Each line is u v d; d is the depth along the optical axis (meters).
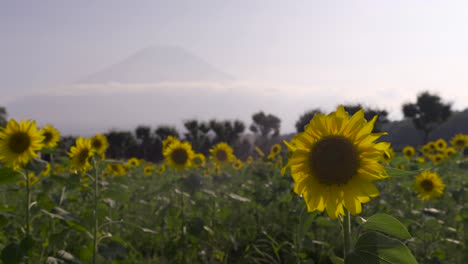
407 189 8.77
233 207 8.62
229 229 7.50
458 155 11.36
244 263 6.52
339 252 6.29
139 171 13.97
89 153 5.82
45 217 6.56
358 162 2.82
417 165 9.64
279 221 7.69
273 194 7.97
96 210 5.09
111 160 6.09
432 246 6.21
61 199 6.25
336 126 2.92
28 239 4.20
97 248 4.86
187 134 55.44
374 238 2.57
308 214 3.02
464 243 6.10
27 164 4.98
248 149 53.50
